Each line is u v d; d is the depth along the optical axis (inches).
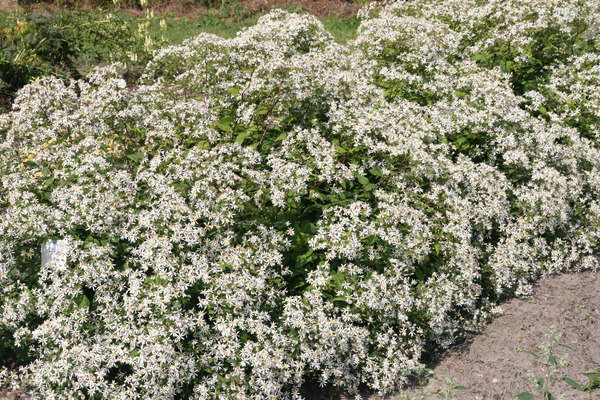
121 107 215.8
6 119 208.5
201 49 258.1
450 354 187.5
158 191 172.9
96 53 432.5
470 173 217.2
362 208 185.8
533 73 315.6
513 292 211.0
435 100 265.6
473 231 222.8
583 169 252.7
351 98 229.5
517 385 161.2
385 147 202.4
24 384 172.6
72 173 181.6
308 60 219.8
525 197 225.1
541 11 300.7
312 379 179.0
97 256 164.6
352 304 180.7
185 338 169.0
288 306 166.6
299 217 195.0
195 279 168.6
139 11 668.7
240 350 161.6
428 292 188.2
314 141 195.9
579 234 231.6
